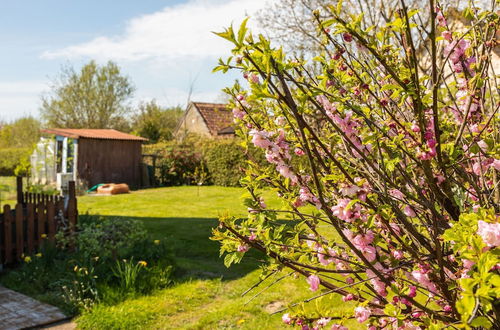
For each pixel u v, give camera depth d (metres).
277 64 1.65
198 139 25.27
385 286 2.20
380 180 2.33
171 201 14.45
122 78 39.03
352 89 2.52
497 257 1.54
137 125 36.06
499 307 1.88
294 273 2.55
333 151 2.31
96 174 19.42
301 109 1.70
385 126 2.31
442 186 2.19
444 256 2.26
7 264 6.65
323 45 2.42
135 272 5.49
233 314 4.74
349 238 2.13
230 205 12.94
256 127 2.66
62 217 7.21
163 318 4.77
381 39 2.11
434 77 1.85
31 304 5.17
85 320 4.66
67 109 37.69
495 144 2.22
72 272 5.85
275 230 2.38
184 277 6.00
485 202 2.27
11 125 40.44
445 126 2.51
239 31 1.58
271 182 2.61
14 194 15.59
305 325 2.30
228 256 2.40
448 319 2.12
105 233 6.33
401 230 2.52
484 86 2.36
